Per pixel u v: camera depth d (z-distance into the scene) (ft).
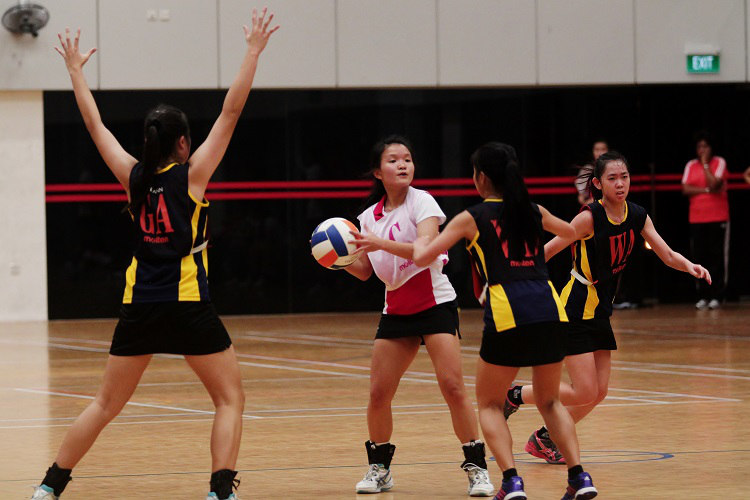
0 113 116.26
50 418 57.57
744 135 127.95
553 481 41.37
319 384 69.31
